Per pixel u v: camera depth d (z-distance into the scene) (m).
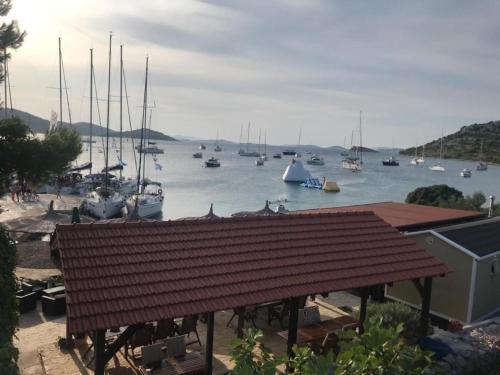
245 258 11.73
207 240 11.99
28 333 13.97
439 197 43.69
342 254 13.10
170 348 11.33
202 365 10.90
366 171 143.62
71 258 10.10
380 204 27.81
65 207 44.62
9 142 13.27
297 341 12.28
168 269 10.60
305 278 11.64
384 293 18.73
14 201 46.50
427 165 191.75
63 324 14.78
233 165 145.25
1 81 15.74
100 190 49.81
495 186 103.62
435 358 12.23
